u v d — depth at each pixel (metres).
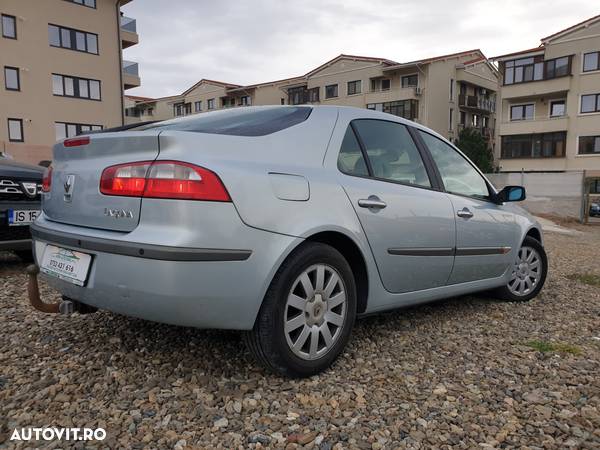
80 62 27.69
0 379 2.52
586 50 32.88
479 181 4.13
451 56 40.66
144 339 3.07
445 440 2.09
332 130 2.93
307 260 2.52
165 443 2.01
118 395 2.38
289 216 2.44
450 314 3.95
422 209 3.24
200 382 2.52
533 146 36.06
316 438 2.07
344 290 2.75
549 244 10.69
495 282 4.12
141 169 2.27
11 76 25.09
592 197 30.39
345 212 2.73
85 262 2.41
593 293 4.99
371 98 40.47
